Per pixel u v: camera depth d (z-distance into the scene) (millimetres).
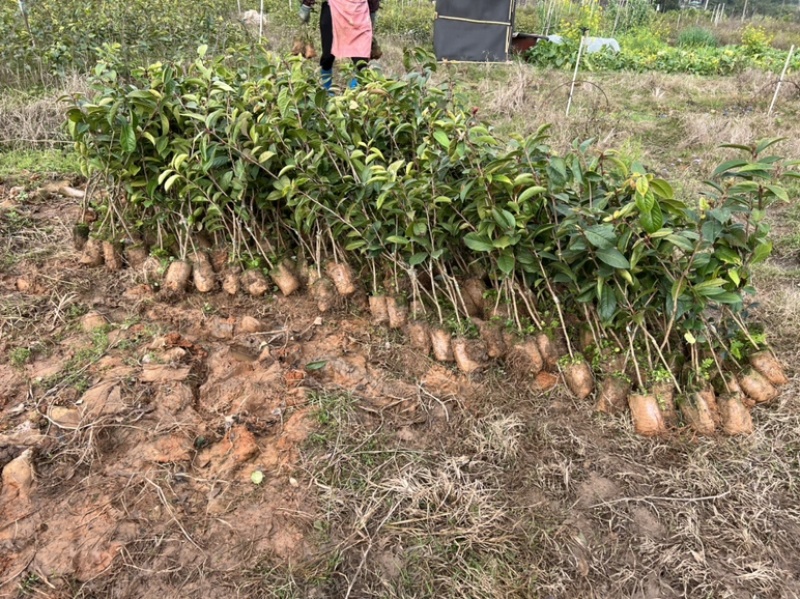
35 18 7203
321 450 2570
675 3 27828
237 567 2160
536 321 3068
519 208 2873
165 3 8250
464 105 3752
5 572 2090
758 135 7301
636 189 2414
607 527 2379
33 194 4543
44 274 3602
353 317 3355
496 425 2750
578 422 2836
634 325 2965
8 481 2332
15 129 5668
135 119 3312
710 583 2195
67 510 2281
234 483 2430
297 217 3244
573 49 11578
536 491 2502
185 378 2838
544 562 2240
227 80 3711
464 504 2412
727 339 3055
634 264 2643
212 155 3197
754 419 2854
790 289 3965
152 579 2111
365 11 5715
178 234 3660
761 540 2348
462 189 2842
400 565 2203
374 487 2447
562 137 6660
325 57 5914
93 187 3971
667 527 2387
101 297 3482
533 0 19797
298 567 2170
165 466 2457
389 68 8766
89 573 2109
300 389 2834
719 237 2707
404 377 2990
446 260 3279
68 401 2693
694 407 2756
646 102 8758
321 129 3449
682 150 6875
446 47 10477
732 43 18141
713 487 2539
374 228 3180
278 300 3480
